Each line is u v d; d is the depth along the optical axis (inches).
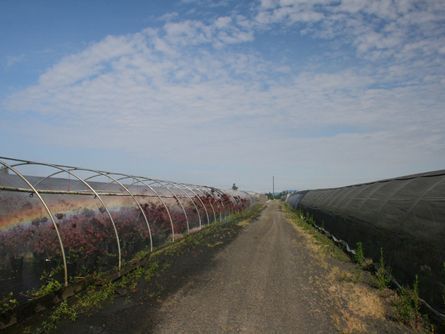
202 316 251.0
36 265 280.1
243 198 1544.0
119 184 478.0
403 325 236.2
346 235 531.2
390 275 330.3
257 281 338.0
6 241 257.1
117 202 434.3
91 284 316.2
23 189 287.1
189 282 334.3
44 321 238.2
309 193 1267.2
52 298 269.0
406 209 329.4
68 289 288.2
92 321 242.1
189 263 412.8
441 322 232.5
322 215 781.3
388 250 349.7
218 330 228.2
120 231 397.1
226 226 820.0
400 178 417.7
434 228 270.2
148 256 436.1
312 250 504.1
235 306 270.5
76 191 372.2
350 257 466.3
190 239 583.8
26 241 273.6
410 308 246.2
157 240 504.4
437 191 293.9
